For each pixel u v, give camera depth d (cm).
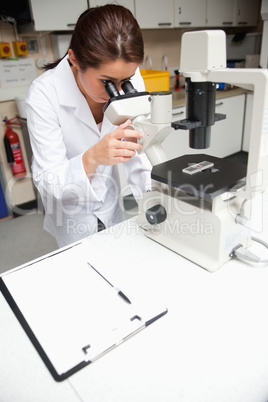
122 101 73
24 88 240
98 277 71
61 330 57
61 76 100
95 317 59
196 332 57
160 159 80
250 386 48
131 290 66
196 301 63
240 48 361
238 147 353
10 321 60
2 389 48
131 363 51
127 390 47
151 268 74
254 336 56
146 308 61
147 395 46
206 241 72
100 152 76
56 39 236
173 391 47
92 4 219
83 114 104
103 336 55
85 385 48
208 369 50
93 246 84
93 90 83
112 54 71
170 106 70
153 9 254
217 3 304
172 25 274
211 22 307
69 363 51
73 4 210
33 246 219
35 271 74
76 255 80
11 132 238
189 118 68
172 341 55
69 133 108
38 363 52
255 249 79
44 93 99
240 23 340
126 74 77
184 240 78
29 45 232
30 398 47
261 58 303
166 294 65
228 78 60
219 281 69
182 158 84
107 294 65
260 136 60
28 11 197
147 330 57
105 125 111
